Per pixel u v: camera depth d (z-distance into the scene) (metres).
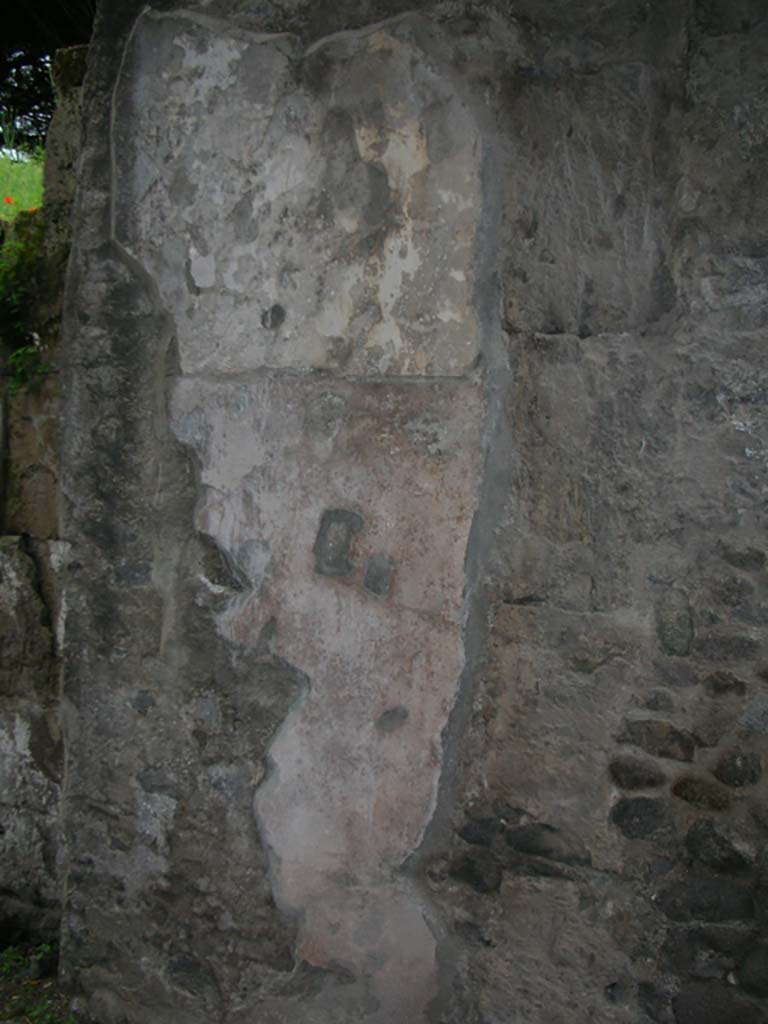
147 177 2.54
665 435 2.12
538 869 2.27
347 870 2.44
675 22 2.07
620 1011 2.19
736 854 2.08
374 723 2.39
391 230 2.29
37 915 3.31
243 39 2.41
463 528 2.26
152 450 2.59
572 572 2.21
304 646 2.45
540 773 2.26
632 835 2.18
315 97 2.35
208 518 2.53
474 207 2.21
